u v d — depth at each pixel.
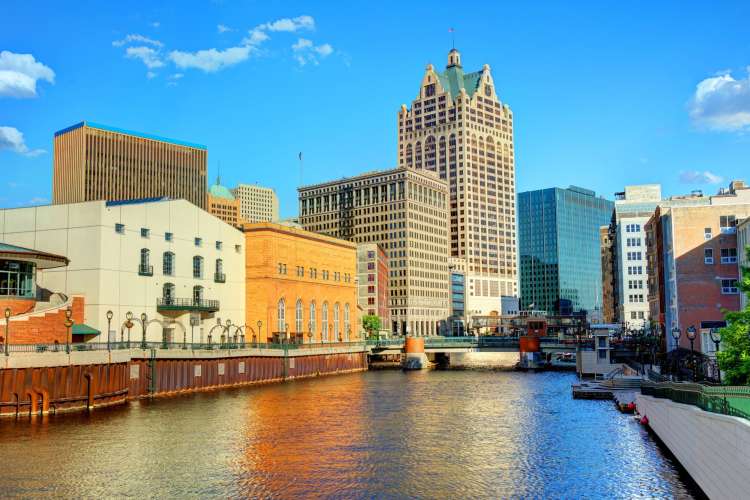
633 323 181.88
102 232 102.38
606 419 76.56
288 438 65.62
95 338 100.25
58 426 69.31
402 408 87.44
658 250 127.38
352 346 157.38
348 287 175.25
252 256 140.00
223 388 111.44
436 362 183.12
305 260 154.12
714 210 105.50
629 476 49.69
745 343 52.91
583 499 44.62
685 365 81.19
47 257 88.81
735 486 33.31
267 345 126.62
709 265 104.94
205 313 126.38
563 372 151.75
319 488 47.75
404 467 53.91
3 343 78.31
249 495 46.09
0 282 85.19
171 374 100.25
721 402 39.19
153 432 67.56
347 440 64.75
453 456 57.78
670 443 54.62
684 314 105.19
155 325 113.12
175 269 118.31
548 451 59.19
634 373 108.44
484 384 121.38
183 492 46.66
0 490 46.88
